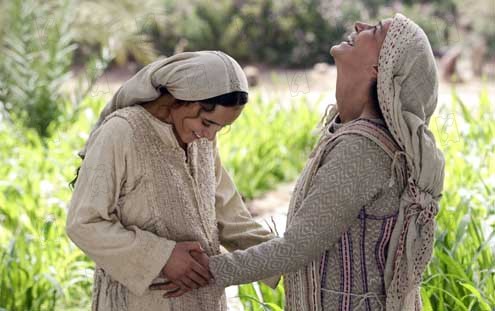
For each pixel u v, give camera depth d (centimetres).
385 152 278
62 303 520
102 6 1174
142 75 285
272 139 922
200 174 302
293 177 898
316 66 1734
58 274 522
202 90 273
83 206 276
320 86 1484
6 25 1042
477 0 1948
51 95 970
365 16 1862
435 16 1848
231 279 283
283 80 1542
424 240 285
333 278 287
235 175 837
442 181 287
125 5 1187
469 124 733
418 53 275
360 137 278
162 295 291
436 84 285
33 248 531
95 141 283
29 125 957
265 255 280
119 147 278
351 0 1909
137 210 286
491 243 428
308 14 1852
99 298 299
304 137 960
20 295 495
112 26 1159
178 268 281
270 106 1024
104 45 1162
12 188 630
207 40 1797
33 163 748
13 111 973
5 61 983
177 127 287
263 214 770
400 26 278
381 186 278
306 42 1828
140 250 279
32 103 959
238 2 1869
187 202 293
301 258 279
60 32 1009
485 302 367
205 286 287
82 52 1472
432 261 423
